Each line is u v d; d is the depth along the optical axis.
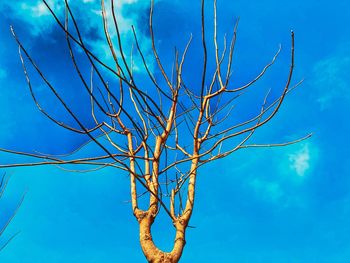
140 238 3.20
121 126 3.71
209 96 3.56
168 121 3.54
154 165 3.44
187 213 3.38
